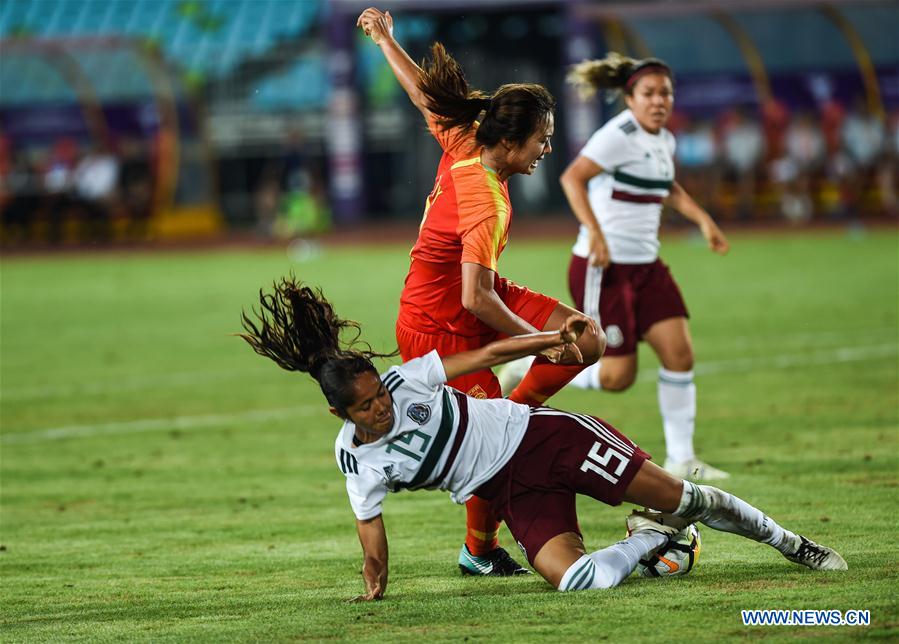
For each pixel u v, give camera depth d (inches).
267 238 4114.2
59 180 4158.5
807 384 1371.8
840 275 2456.9
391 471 637.9
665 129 1024.9
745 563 701.9
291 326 636.1
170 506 952.9
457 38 4638.3
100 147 4183.1
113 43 3946.9
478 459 641.6
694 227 3863.2
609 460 641.0
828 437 1094.4
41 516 931.3
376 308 2193.7
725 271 2637.8
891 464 975.0
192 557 796.6
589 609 601.9
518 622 587.8
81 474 1081.4
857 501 856.3
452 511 908.0
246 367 1690.5
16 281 3041.3
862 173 3902.6
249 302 2431.1
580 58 4126.5
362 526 653.9
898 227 3508.9
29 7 5103.3
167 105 4094.5
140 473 1077.8
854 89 3882.9
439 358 634.8
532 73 4726.9
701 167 3932.1
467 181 690.8
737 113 3914.9
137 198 4205.2
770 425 1164.5
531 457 644.1
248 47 4800.7
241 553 802.8
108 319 2255.2
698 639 547.8
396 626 594.9
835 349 1605.6
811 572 666.2
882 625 553.9
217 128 4785.9
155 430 1280.8
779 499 875.4
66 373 1676.9
